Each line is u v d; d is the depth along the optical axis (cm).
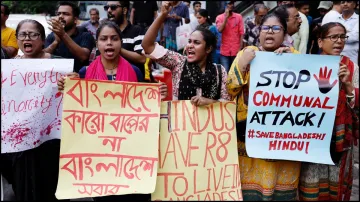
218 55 854
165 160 333
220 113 339
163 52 342
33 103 345
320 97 338
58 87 333
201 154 336
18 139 344
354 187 484
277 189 356
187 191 334
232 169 337
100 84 326
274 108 339
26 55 359
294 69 336
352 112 351
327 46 346
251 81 336
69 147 320
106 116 326
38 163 361
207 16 893
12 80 340
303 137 343
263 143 342
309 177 354
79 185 317
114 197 349
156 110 329
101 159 323
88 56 424
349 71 341
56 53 432
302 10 717
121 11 438
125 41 432
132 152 325
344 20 621
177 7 820
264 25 341
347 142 350
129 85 328
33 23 353
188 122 337
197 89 339
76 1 1141
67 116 321
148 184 318
